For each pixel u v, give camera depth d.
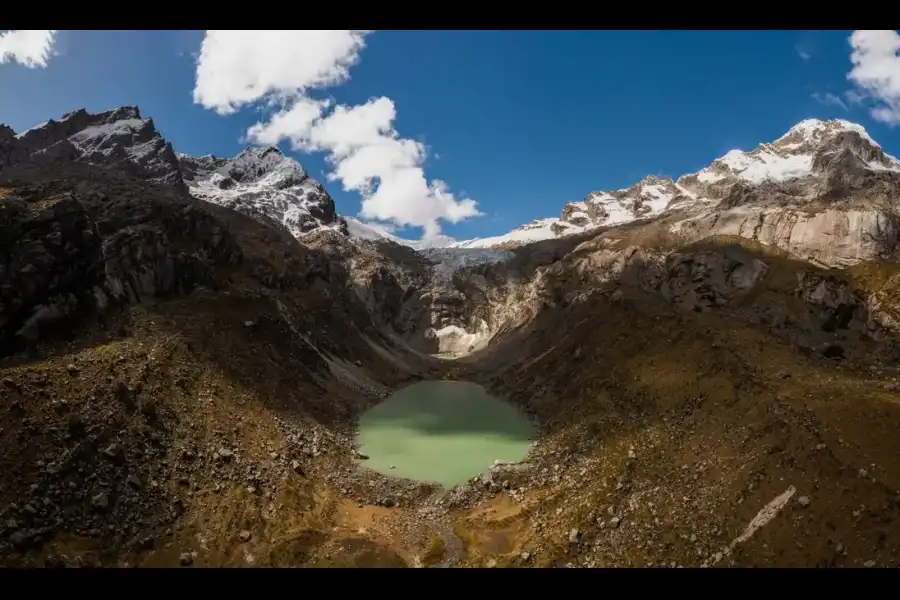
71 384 45.94
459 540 45.16
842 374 56.75
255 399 60.31
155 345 56.59
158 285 68.25
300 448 57.31
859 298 78.81
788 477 37.84
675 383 58.53
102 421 44.25
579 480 49.84
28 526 35.38
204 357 59.88
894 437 38.19
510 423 75.94
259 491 47.47
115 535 38.31
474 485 53.75
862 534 32.06
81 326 54.88
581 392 71.69
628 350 73.50
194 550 39.66
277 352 74.31
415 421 76.94
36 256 51.66
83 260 57.19
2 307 47.91
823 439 39.28
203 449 48.62
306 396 71.00
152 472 43.81
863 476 35.09
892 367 63.03
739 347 60.78
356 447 64.81
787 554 33.16
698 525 37.78
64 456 39.94
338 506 49.88
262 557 40.34
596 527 41.94
